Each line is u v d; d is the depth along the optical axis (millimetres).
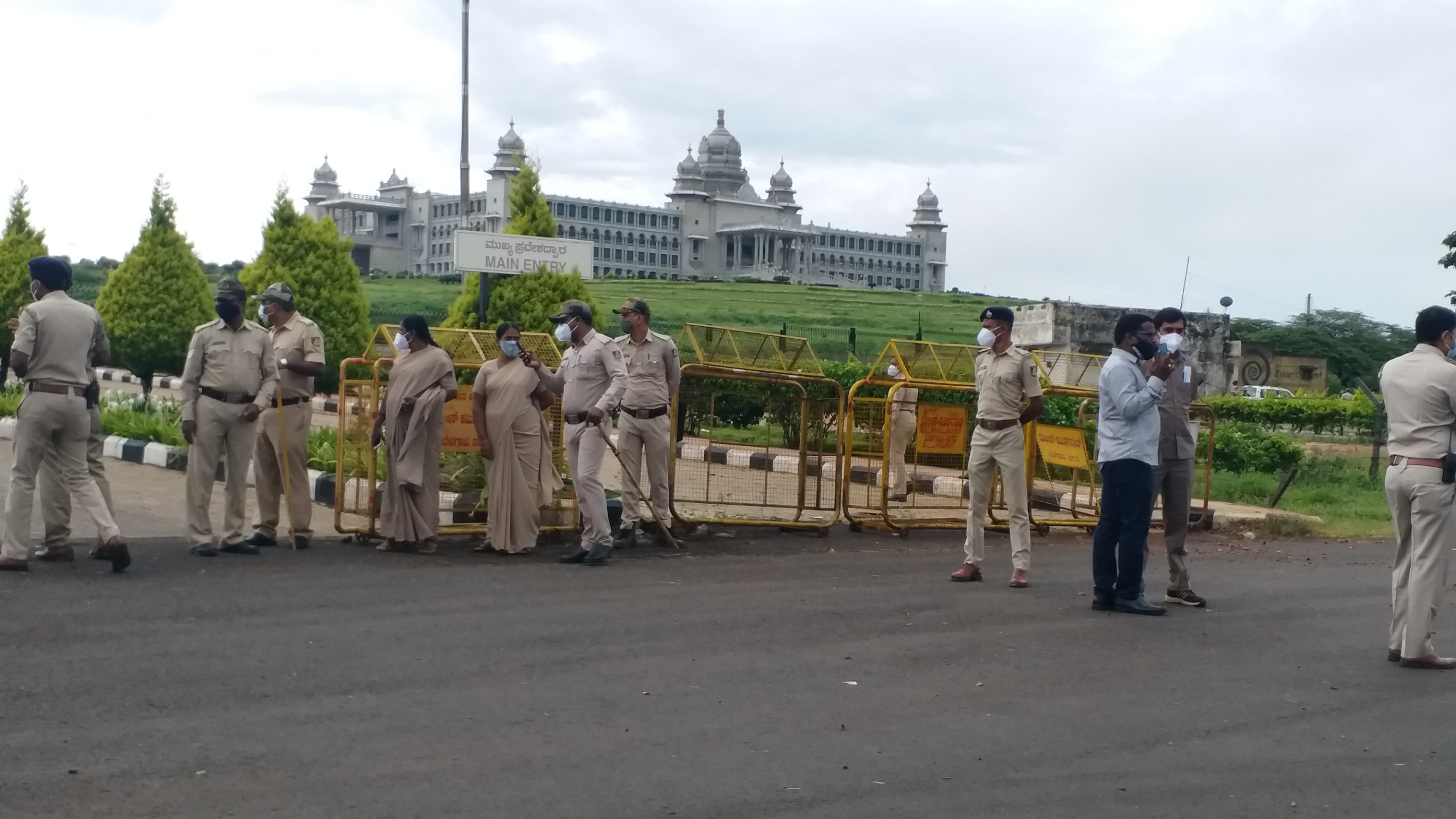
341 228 138875
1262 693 6711
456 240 16453
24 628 7078
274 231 27734
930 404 13117
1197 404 14180
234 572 9117
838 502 12805
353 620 7691
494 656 6922
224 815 4480
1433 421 7320
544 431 10867
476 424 10539
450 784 4871
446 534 11375
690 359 13961
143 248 28469
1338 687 6891
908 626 8133
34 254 28562
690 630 7754
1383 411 19938
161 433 15789
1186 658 7496
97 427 9352
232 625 7426
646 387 11195
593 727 5688
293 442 10328
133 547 9891
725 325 78750
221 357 9742
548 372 10750
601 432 10258
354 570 9453
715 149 160125
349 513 11289
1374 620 8812
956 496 13836
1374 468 19609
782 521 12633
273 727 5527
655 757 5293
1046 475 14180
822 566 10555
